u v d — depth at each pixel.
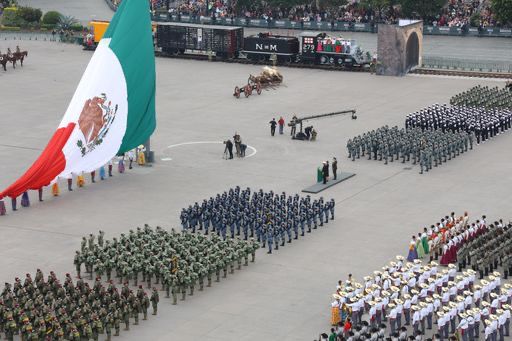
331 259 111.06
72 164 131.62
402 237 117.19
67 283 98.12
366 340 89.12
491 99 170.75
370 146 147.12
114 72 136.00
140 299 96.25
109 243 107.38
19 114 172.75
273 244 114.44
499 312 92.62
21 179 126.25
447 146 146.50
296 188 133.88
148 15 139.12
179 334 94.00
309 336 93.50
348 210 126.31
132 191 132.88
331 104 180.12
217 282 105.31
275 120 166.50
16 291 97.88
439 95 186.00
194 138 158.12
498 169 143.00
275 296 101.94
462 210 126.06
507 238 110.31
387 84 196.75
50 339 90.81
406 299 94.81
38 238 116.69
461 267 108.50
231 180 137.38
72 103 133.75
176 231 118.19
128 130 138.50
